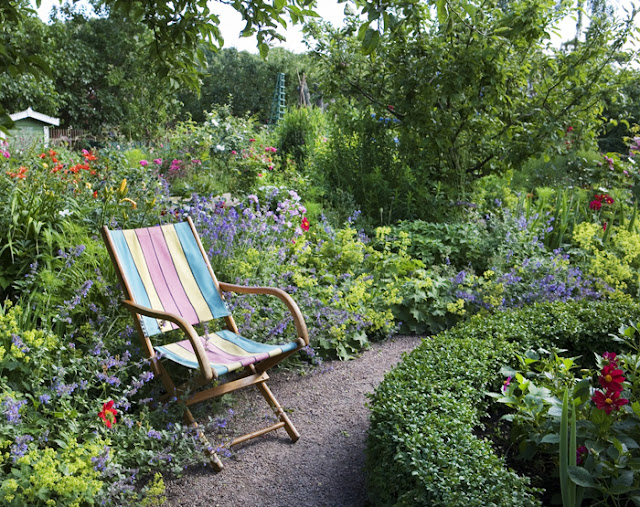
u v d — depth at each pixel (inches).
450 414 90.7
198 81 122.3
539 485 86.4
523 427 92.0
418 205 267.3
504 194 295.9
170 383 113.7
